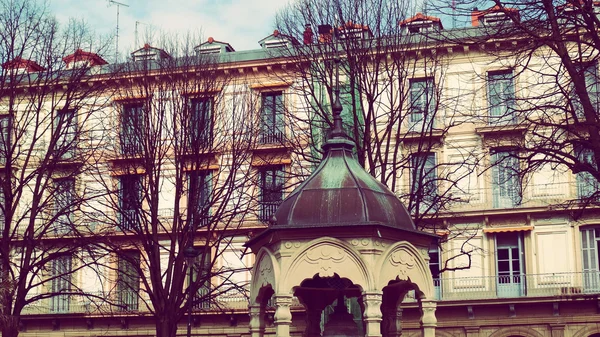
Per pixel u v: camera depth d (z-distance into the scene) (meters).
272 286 15.48
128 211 44.38
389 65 36.94
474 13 26.34
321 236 15.20
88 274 51.50
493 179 48.03
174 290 37.06
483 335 47.66
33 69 42.84
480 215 47.97
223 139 42.47
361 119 35.59
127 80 40.28
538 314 47.31
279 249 15.35
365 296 14.93
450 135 47.44
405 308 47.47
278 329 14.99
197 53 40.81
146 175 39.16
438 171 47.09
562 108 24.45
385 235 15.30
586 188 47.19
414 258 15.65
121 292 50.78
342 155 16.30
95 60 40.97
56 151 39.66
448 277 48.44
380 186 16.17
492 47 44.97
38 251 48.56
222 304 46.06
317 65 34.38
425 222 36.81
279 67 49.34
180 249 37.59
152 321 50.91
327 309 24.33
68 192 42.31
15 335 35.75
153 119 38.75
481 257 48.16
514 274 48.09
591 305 46.81
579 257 47.22
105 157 40.72
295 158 39.75
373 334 14.77
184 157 38.28
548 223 47.81
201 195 41.03
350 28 34.59
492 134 46.28
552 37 24.73
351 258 15.04
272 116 46.31
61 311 51.62
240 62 49.59
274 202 40.09
